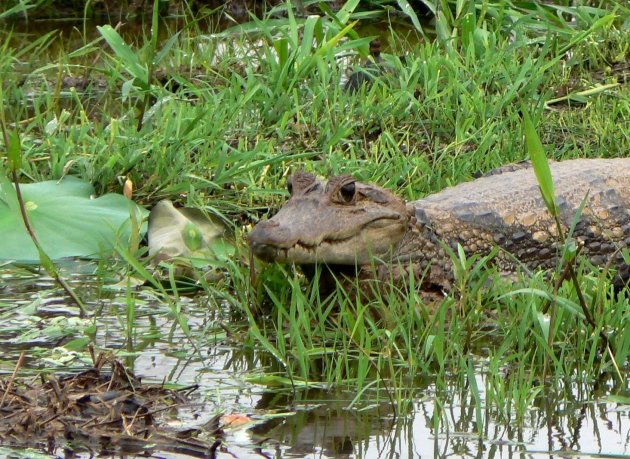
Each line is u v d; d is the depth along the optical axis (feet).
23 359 27.84
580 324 28.19
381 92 46.60
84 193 37.60
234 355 28.84
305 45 47.06
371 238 32.09
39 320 30.68
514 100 46.29
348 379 27.14
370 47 51.98
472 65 47.98
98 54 52.26
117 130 41.19
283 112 44.42
